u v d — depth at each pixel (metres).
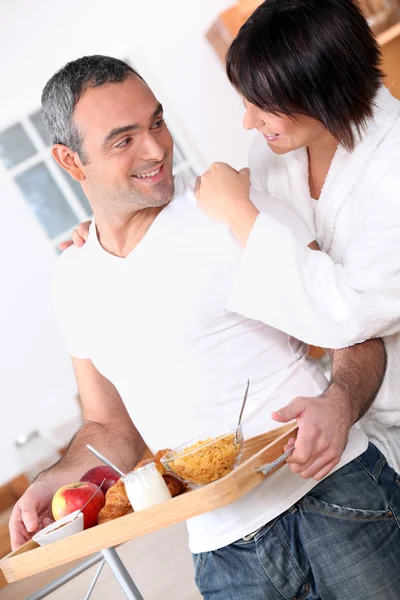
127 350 1.63
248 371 1.57
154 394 1.62
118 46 5.13
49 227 5.14
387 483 1.54
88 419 1.84
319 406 1.36
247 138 5.28
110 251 1.65
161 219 1.60
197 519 1.54
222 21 4.87
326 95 1.57
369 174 1.63
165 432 1.62
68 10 5.06
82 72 1.56
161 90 5.18
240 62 1.59
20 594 4.10
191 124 5.25
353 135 1.62
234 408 1.56
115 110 1.53
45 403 5.14
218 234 1.56
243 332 1.58
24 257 5.12
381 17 4.28
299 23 1.54
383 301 1.53
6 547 4.47
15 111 5.08
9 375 5.06
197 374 1.57
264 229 1.52
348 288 1.52
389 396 1.70
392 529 1.50
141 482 1.34
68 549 1.38
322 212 1.72
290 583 1.49
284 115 1.61
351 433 1.55
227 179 1.59
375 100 1.64
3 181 5.08
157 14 5.12
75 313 1.72
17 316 5.13
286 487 1.48
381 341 1.60
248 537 1.49
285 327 1.54
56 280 1.75
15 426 5.06
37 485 1.65
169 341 1.58
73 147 1.59
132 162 1.55
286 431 1.46
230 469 1.35
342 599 1.48
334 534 1.47
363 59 1.58
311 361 1.66
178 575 3.46
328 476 1.50
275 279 1.51
